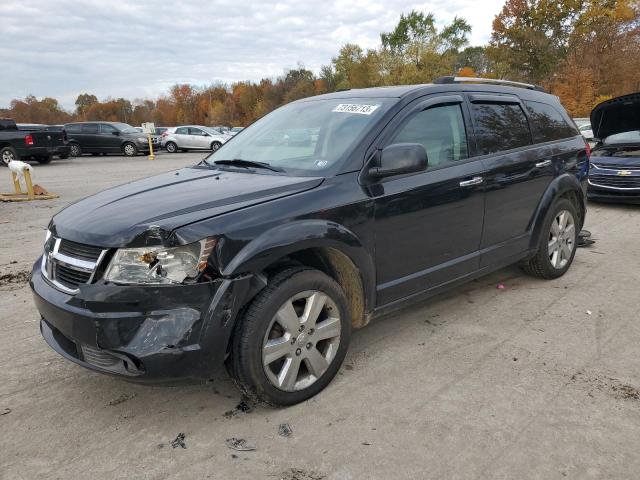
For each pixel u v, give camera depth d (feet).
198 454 8.59
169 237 8.31
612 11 132.16
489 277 17.24
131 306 8.27
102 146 83.76
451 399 10.02
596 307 14.51
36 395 10.46
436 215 12.05
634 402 9.80
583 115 118.93
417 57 151.33
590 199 30.35
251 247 8.82
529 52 138.51
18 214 29.94
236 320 9.06
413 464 8.22
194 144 95.61
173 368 8.34
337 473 8.06
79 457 8.57
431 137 12.27
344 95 13.51
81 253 8.89
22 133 63.62
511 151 14.34
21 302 15.53
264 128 13.80
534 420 9.29
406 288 11.80
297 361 9.75
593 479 7.82
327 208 9.95
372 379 10.83
